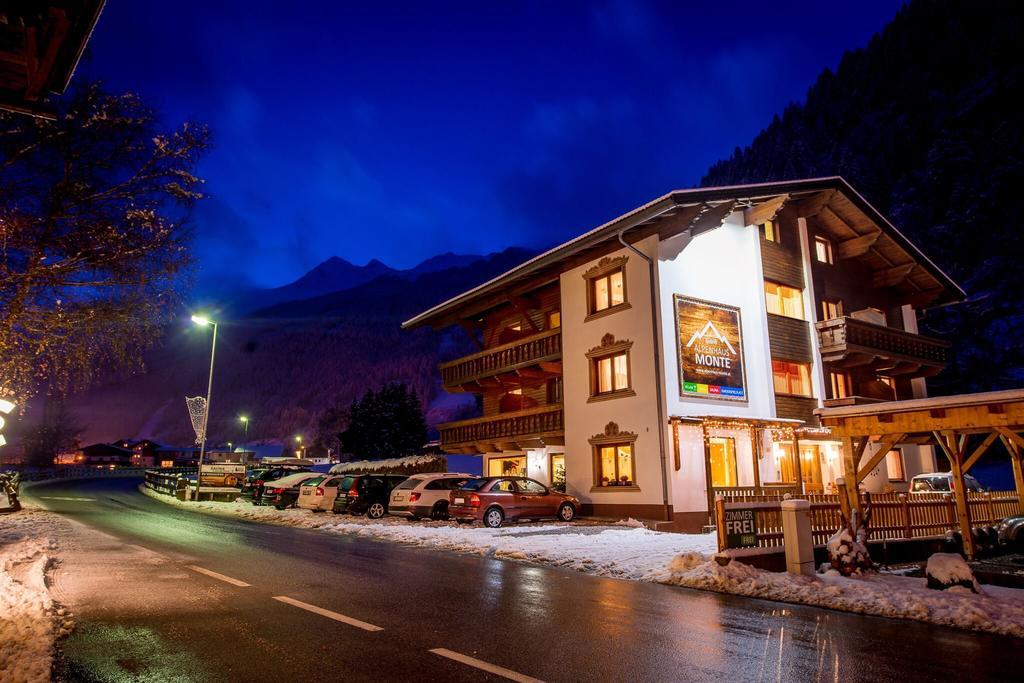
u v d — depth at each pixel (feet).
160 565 36.17
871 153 305.73
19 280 41.42
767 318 77.25
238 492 115.44
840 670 18.11
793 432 74.79
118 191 41.91
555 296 88.28
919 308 102.68
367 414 206.69
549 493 69.46
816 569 38.17
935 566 29.99
